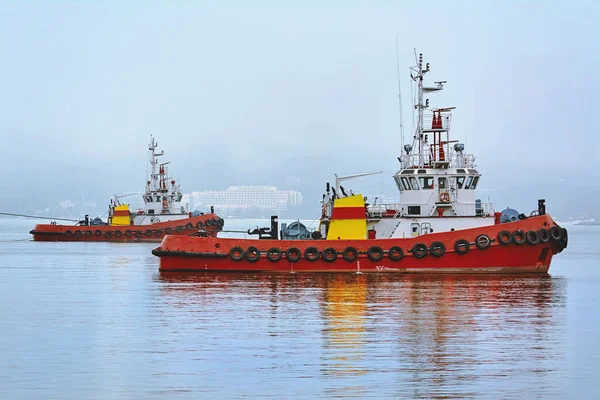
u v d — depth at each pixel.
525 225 63.91
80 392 29.77
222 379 31.39
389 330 40.75
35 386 30.55
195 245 67.19
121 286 61.69
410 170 67.56
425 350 36.06
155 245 132.88
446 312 46.34
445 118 68.69
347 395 29.34
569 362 33.94
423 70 68.88
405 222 67.00
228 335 39.62
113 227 142.88
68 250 118.12
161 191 142.75
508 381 31.05
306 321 43.41
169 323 43.16
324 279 61.88
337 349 36.31
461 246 63.44
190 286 58.91
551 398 29.09
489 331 40.47
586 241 178.38
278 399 28.88
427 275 63.53
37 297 55.16
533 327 41.59
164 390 29.98
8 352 36.06
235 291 55.91
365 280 60.91
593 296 53.47
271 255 65.69
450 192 67.25
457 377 31.62
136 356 35.19
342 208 66.50
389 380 31.20
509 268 64.06
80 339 38.94
